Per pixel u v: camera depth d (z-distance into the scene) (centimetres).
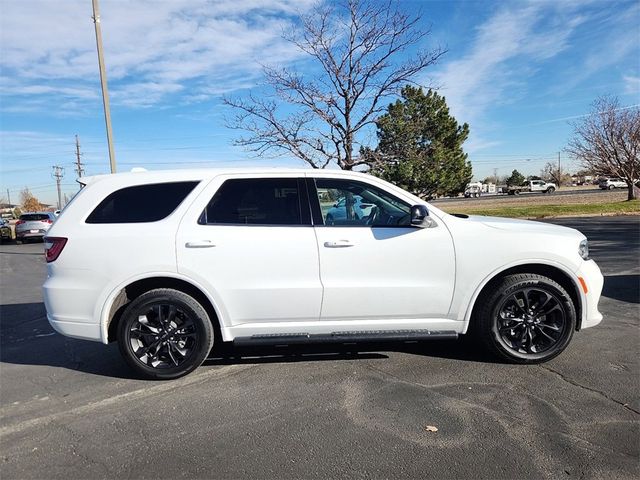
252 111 1401
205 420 354
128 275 416
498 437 318
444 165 3247
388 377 423
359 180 450
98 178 444
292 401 381
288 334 434
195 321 424
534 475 277
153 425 349
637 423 332
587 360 450
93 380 441
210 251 419
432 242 432
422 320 441
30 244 2489
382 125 1384
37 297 889
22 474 291
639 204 2525
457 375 423
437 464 290
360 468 288
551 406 360
